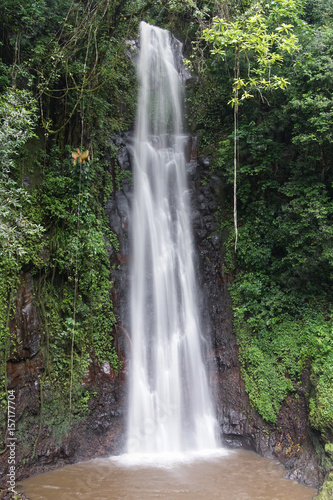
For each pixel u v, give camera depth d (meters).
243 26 9.24
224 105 13.27
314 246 9.99
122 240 11.37
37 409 8.50
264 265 11.27
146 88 14.23
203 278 11.92
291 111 10.80
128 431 9.80
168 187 12.65
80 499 7.28
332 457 7.70
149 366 10.59
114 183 11.77
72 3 9.80
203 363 11.16
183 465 8.90
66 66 9.84
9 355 8.09
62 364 9.22
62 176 9.88
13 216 8.06
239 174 11.91
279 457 9.19
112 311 10.56
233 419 10.28
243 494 7.53
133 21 12.19
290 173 11.29
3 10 9.29
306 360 9.62
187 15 15.41
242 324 11.15
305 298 10.46
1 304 8.07
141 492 7.56
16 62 9.46
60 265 9.30
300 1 11.13
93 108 10.90
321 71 10.09
